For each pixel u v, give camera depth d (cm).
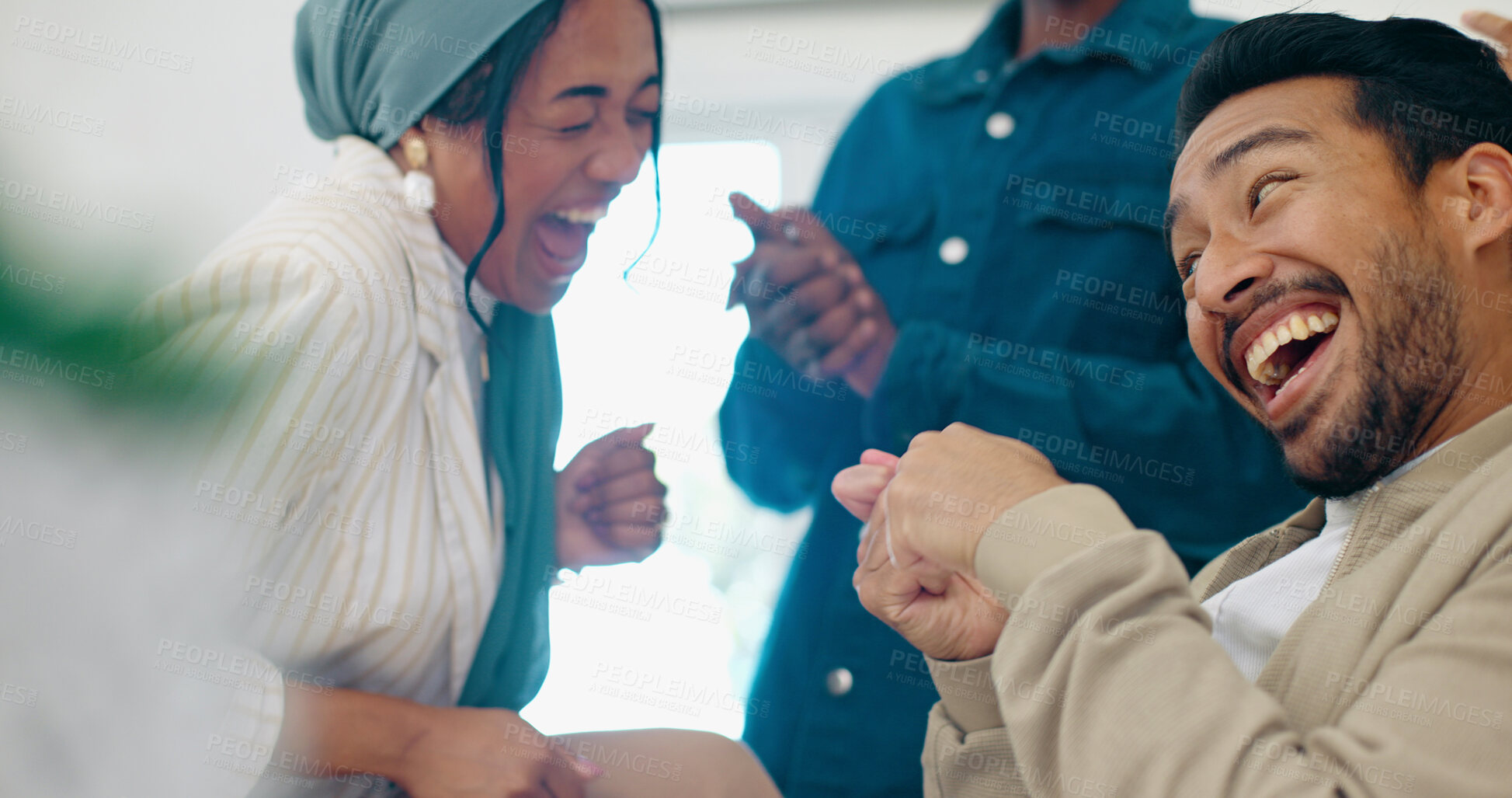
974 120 125
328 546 90
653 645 130
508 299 110
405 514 94
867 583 79
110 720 74
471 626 99
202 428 75
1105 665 56
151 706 76
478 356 108
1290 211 68
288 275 88
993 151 121
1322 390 68
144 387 50
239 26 150
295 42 109
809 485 127
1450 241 65
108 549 73
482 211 107
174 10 152
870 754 106
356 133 108
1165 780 53
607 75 110
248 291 86
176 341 81
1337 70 70
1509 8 102
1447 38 69
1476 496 59
